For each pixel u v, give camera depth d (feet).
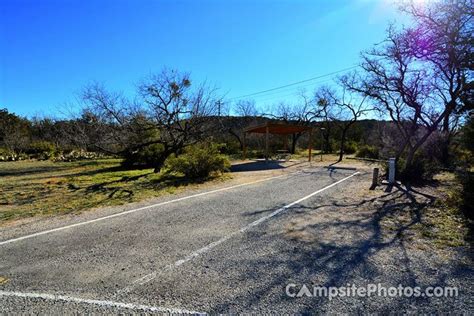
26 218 17.02
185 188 27.37
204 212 18.04
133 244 12.51
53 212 18.38
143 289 8.70
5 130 100.73
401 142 56.59
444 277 9.29
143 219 16.48
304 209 18.74
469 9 20.22
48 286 8.95
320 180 33.47
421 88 37.58
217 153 37.58
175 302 7.99
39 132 111.96
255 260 10.73
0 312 7.55
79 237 13.47
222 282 9.09
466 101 31.89
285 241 12.74
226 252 11.54
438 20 23.09
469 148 42.93
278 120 101.35
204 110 45.80
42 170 53.11
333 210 18.47
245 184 30.04
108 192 25.35
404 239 12.87
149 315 7.40
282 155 81.51
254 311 7.55
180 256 11.17
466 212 17.03
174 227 14.92
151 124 43.42
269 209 18.75
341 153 67.87
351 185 29.48
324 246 12.09
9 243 12.79
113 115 41.68
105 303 7.95
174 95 44.04
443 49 23.24
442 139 49.78
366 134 117.50
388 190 26.25
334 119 97.76
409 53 28.32
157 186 28.48
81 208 19.39
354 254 11.20
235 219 16.38
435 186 28.71
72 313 7.50
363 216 16.93
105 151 43.47
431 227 14.61
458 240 12.63
